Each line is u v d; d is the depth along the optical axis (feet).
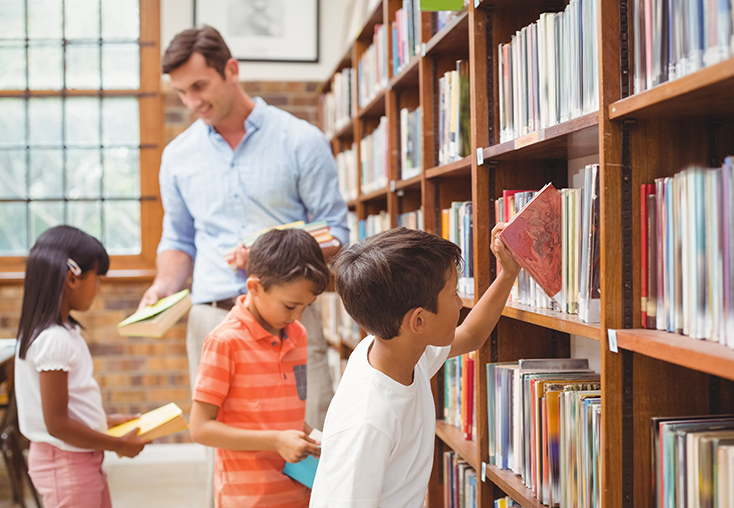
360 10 11.98
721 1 2.54
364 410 3.15
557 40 3.94
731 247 2.54
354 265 3.29
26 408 5.32
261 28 13.00
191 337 6.69
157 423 5.73
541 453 4.10
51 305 5.35
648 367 3.22
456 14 5.29
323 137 6.97
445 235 5.95
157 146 12.81
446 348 3.99
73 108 12.73
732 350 2.50
